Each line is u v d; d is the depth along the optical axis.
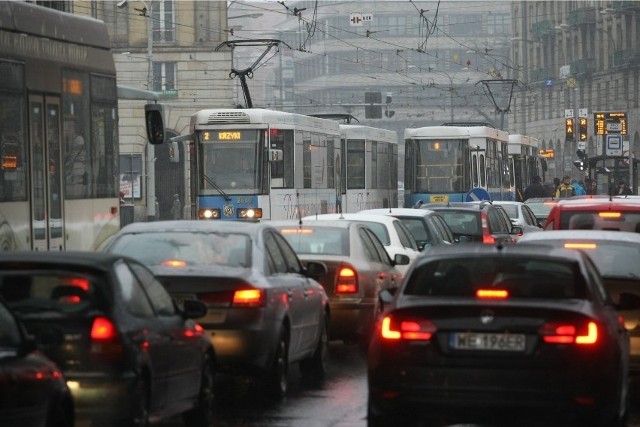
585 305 28.42
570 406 27.58
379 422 28.80
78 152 49.59
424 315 28.09
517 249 30.30
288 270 39.28
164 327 28.95
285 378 37.03
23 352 22.86
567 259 29.81
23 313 26.73
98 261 27.58
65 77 48.81
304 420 32.84
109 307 26.92
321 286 42.97
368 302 45.97
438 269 29.75
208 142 95.81
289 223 47.59
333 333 45.38
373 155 127.81
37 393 22.67
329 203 109.38
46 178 46.88
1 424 21.53
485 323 27.83
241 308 34.62
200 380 31.47
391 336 28.22
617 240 38.94
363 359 46.28
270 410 34.56
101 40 52.44
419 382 27.89
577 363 27.56
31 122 45.88
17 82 44.94
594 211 48.91
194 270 35.19
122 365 26.61
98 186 51.38
